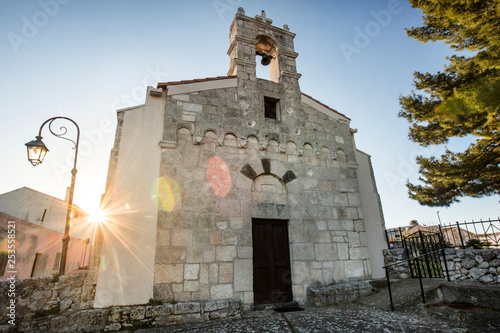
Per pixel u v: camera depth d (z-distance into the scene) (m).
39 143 6.19
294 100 8.84
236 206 6.87
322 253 7.46
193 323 5.30
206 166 6.91
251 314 5.87
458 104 8.60
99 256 5.52
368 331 4.47
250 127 7.80
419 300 5.80
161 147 6.67
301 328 4.80
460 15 7.14
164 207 6.21
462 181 9.49
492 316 4.34
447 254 7.91
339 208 8.16
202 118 7.30
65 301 5.19
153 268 5.74
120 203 5.98
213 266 6.16
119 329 4.96
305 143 8.47
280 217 7.31
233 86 8.05
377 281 7.55
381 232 8.77
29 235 13.11
